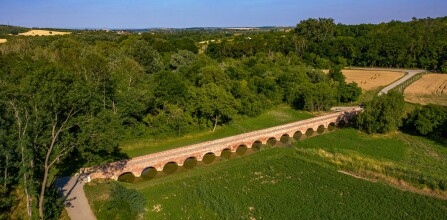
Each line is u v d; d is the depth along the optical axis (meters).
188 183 55.75
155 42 148.38
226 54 149.62
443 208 48.47
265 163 63.88
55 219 40.97
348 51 171.62
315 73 121.12
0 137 35.34
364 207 48.38
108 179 54.78
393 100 82.56
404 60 164.38
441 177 56.28
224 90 84.00
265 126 87.56
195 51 152.25
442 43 154.38
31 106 39.28
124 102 71.19
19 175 37.44
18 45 114.44
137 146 70.12
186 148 66.50
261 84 104.94
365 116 83.25
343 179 57.22
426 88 123.88
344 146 74.12
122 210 45.00
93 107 46.72
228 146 70.50
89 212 44.16
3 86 40.59
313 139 78.94
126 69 89.31
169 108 76.81
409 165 63.09
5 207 38.34
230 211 46.44
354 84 111.44
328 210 47.34
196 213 46.25
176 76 83.31
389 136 81.12
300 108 104.81
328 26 185.62
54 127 38.28
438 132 78.81
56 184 50.75
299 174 59.09
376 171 60.03
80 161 58.41
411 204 49.47
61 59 94.38
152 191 52.69
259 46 154.50
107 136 44.06
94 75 73.25
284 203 49.12
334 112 98.75
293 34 187.50
